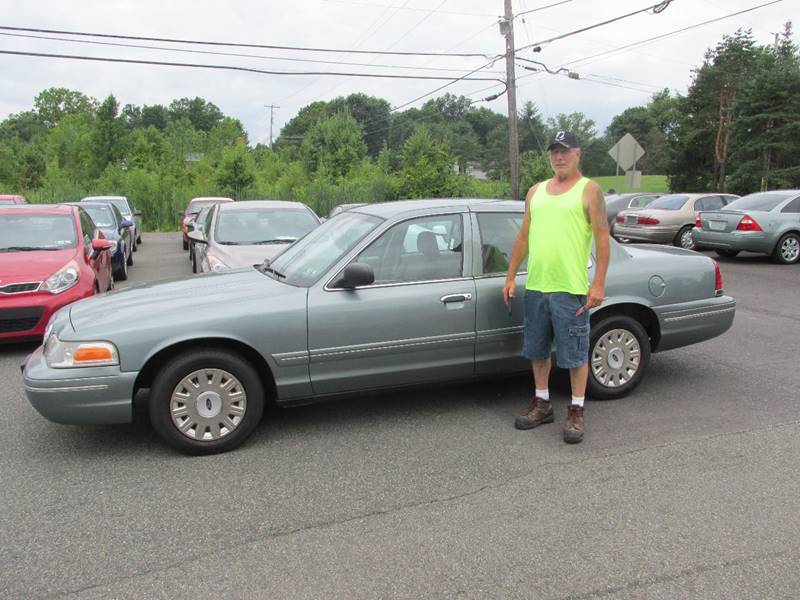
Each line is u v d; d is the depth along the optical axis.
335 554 3.21
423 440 4.61
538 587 2.92
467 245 4.99
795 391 5.59
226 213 9.59
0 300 6.87
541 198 4.52
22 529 3.47
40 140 67.31
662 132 87.88
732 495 3.75
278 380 4.54
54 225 8.13
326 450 4.46
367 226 4.93
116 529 3.46
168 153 53.41
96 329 4.25
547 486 3.88
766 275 12.61
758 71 35.97
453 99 105.25
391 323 4.71
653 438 4.59
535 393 5.18
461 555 3.18
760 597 2.84
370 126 95.31
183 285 5.04
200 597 2.88
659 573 3.02
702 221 14.99
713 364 6.45
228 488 3.93
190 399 4.36
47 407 4.20
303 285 4.67
